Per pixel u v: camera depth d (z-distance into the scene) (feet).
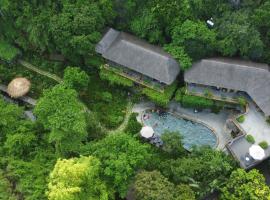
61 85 207.31
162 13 217.36
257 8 222.28
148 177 174.70
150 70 216.33
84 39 217.97
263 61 222.28
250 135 204.03
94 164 173.27
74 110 189.98
